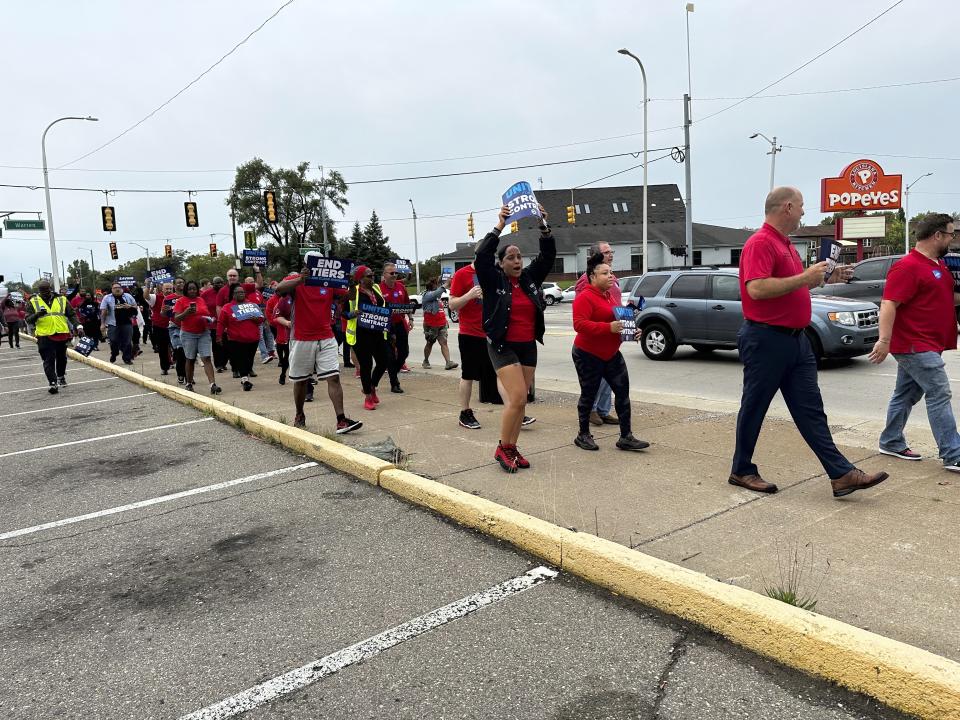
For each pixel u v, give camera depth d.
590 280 5.67
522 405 5.12
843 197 30.83
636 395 8.54
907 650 2.50
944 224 4.59
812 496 4.36
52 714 2.59
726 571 3.34
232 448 6.66
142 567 3.93
